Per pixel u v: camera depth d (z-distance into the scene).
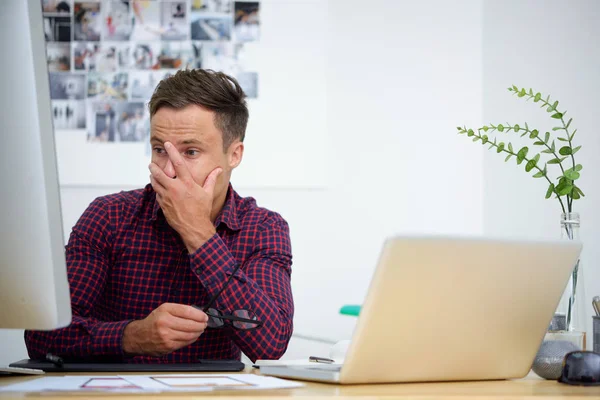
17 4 0.87
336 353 1.32
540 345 1.14
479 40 3.17
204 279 1.40
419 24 3.17
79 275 1.54
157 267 1.62
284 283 1.57
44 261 0.89
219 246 1.41
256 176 3.07
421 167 3.14
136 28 3.08
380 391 0.89
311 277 3.08
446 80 3.16
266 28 3.10
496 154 3.01
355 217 3.12
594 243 2.46
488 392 0.90
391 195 3.13
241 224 1.67
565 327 1.24
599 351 1.21
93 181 3.03
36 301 0.89
